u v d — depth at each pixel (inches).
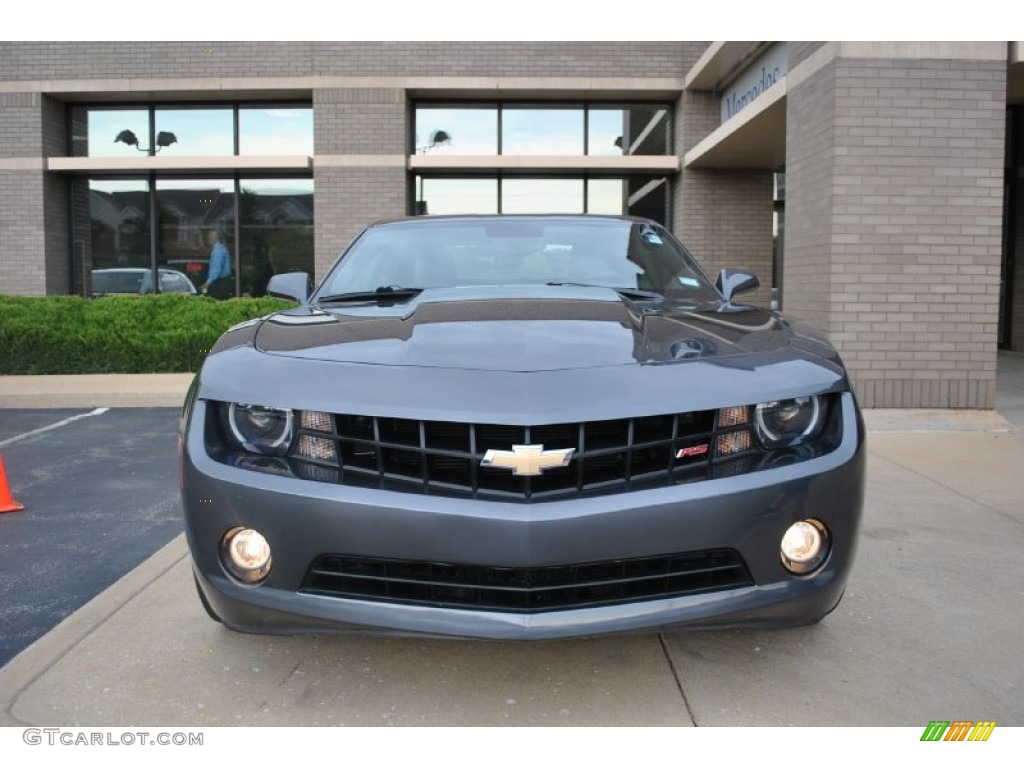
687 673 109.5
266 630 96.0
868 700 102.9
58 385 354.9
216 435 99.4
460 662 112.7
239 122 509.0
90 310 404.8
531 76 479.5
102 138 512.1
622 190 507.2
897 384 275.3
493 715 100.0
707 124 476.7
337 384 96.1
